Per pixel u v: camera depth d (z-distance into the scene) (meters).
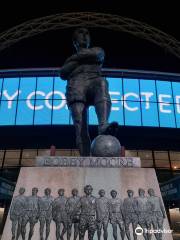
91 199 5.94
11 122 31.03
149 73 33.47
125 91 32.66
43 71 33.06
